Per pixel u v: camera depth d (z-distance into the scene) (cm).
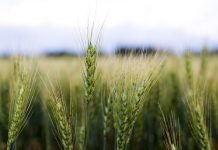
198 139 59
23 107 58
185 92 81
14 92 61
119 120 56
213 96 86
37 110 99
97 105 78
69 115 59
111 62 66
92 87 59
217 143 85
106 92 69
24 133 98
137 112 56
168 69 100
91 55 57
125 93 56
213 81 91
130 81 56
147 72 57
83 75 59
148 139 87
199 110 58
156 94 80
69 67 98
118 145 56
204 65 96
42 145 94
